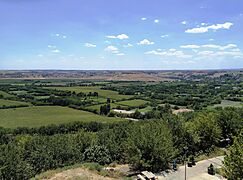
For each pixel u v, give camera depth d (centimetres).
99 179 2972
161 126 4034
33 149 3875
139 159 3453
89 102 13550
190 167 3675
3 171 2947
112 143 4250
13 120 10075
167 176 3331
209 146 4559
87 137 4622
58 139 4209
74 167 3297
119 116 11050
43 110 12100
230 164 2406
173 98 14825
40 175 3098
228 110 5609
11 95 15712
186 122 4581
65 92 16638
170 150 3591
